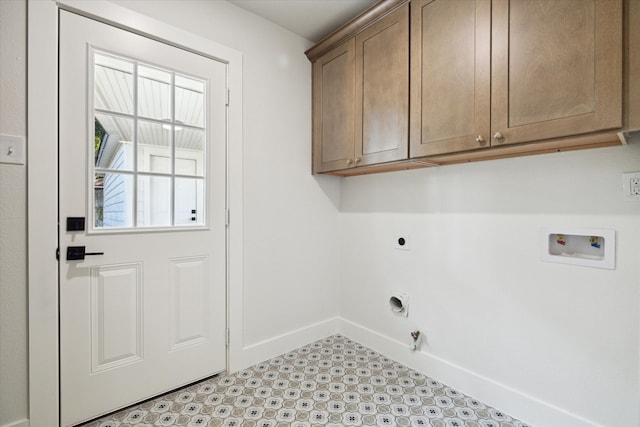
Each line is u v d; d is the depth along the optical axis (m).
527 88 1.19
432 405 1.57
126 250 1.50
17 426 1.26
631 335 1.20
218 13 1.78
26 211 1.26
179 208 1.67
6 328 1.24
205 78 1.74
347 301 2.41
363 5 1.85
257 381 1.77
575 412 1.33
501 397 1.54
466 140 1.37
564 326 1.36
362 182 2.29
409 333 1.97
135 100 1.52
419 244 1.92
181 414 1.48
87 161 1.40
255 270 1.98
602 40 1.03
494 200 1.58
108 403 1.46
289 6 1.87
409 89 1.59
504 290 1.55
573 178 1.33
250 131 1.93
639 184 1.18
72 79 1.35
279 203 2.09
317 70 2.19
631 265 1.20
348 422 1.43
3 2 1.21
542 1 1.15
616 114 1.00
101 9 1.40
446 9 1.44
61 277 1.34
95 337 1.43
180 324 1.68
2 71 1.21
